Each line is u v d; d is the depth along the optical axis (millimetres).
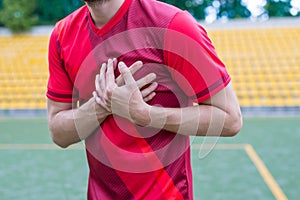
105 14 1354
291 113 12023
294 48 15734
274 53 15492
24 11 17953
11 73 15250
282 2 25250
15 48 16938
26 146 7848
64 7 23000
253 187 5000
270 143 7715
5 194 4914
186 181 1508
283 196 4664
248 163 6180
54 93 1515
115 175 1467
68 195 4809
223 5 25844
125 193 1473
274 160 6367
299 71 14352
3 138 8797
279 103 12742
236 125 1421
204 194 4758
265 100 12914
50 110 1543
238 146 7457
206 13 25828
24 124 10781
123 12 1362
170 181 1457
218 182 5219
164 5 1390
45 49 16797
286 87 13531
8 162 6570
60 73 1503
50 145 7879
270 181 5238
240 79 14062
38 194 4879
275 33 16812
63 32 1462
